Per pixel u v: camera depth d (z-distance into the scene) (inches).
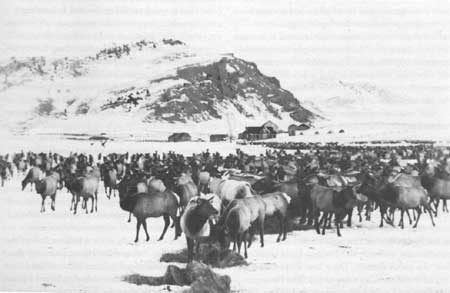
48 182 762.8
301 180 631.2
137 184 648.4
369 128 2812.5
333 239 571.8
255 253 507.5
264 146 2234.3
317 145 2225.6
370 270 480.1
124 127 4227.4
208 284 413.1
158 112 4739.2
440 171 726.5
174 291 416.8
